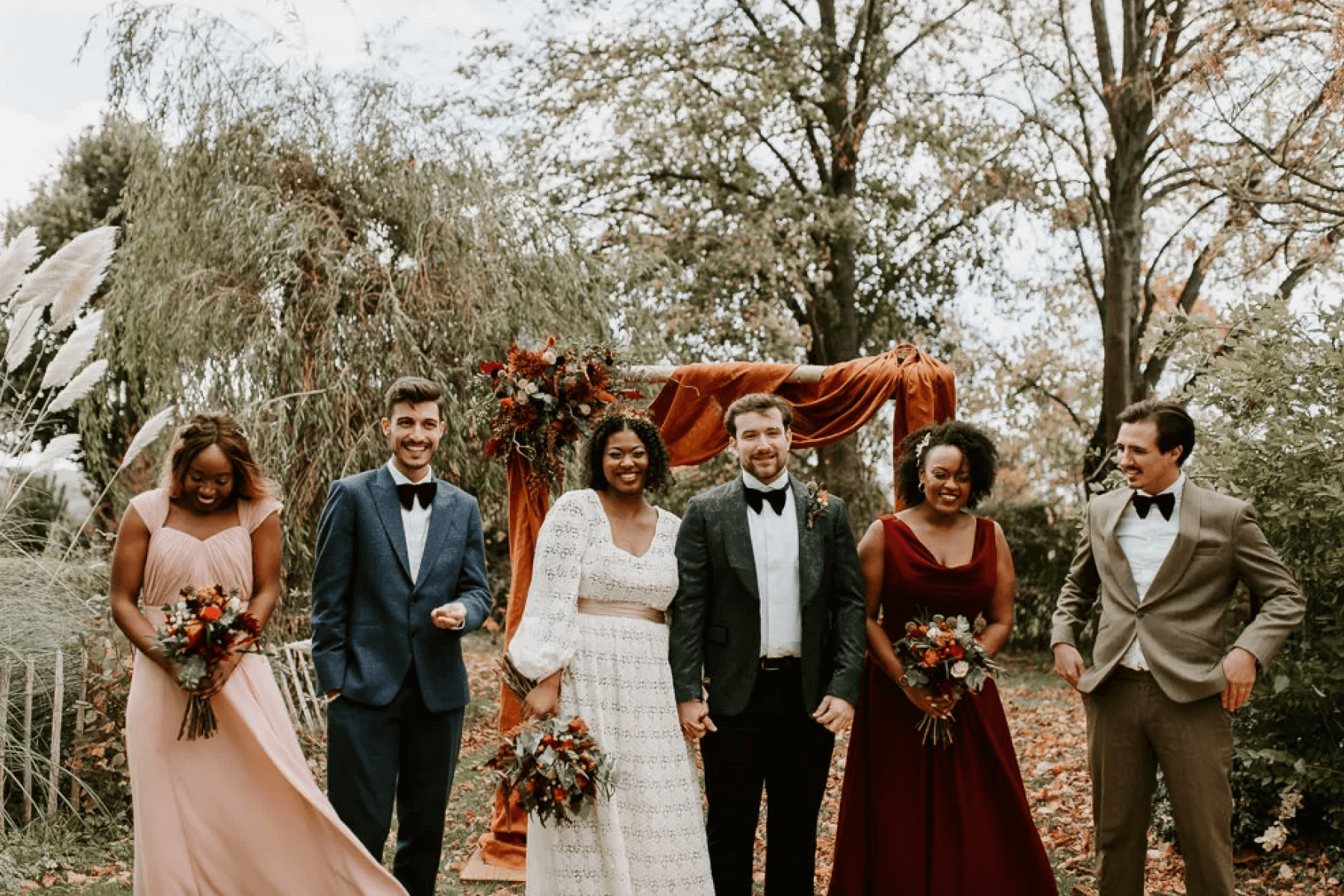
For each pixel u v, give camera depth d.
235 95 9.38
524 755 3.23
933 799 3.63
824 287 15.58
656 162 15.06
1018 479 17.64
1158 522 3.64
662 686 3.52
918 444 3.84
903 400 5.04
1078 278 15.28
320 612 3.70
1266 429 4.96
